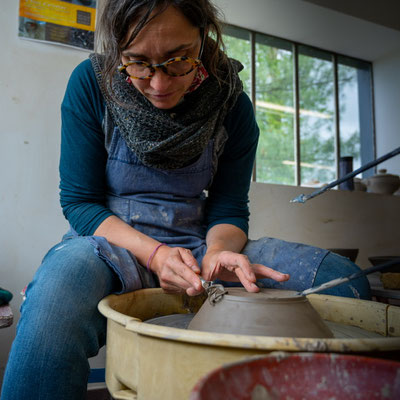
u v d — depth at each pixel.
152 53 0.86
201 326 0.74
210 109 1.14
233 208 1.36
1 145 1.72
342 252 2.15
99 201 1.23
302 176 3.35
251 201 2.18
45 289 0.83
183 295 1.08
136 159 1.19
